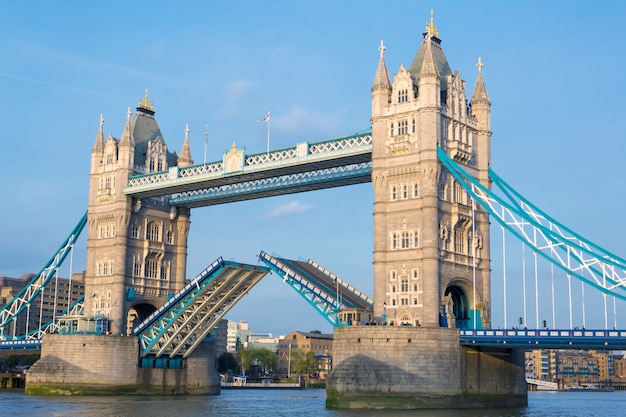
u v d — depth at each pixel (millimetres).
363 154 103312
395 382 89562
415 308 95562
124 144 130500
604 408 123750
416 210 97500
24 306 143500
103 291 129125
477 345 93375
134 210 130125
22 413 87000
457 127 101812
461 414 84250
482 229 104500
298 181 114500
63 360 120875
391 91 102688
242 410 97500
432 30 106438
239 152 114562
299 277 105500
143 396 121250
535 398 180750
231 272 112938
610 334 82625
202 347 132875
